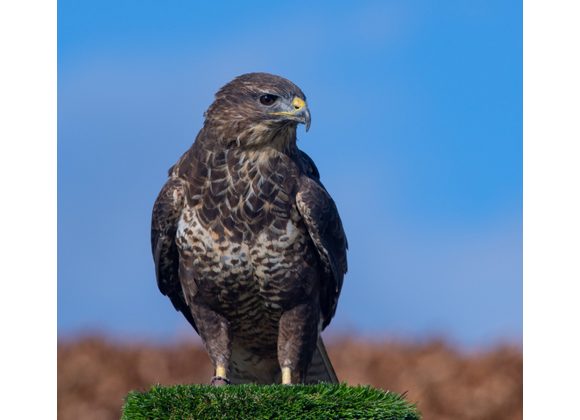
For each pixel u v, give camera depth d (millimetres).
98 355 21969
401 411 10805
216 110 12555
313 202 12430
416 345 23422
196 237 12445
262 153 12406
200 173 12461
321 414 10633
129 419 10766
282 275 12469
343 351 23359
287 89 12398
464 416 22031
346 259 13109
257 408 10609
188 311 13633
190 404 10633
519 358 22594
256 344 13188
